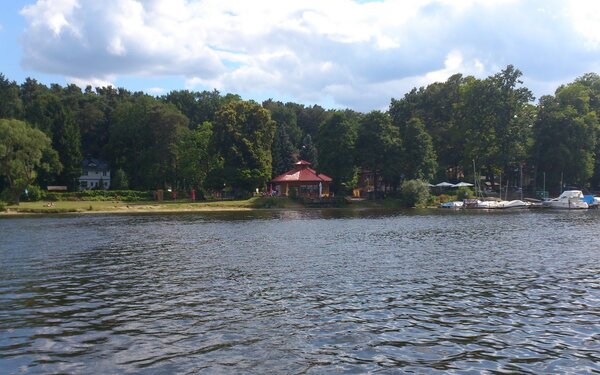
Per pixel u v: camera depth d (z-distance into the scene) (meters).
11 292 20.44
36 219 68.19
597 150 113.38
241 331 14.73
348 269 25.55
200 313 16.81
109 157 134.88
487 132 106.12
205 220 65.31
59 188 113.38
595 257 29.16
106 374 11.48
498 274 23.84
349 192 117.69
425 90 128.75
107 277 23.75
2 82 145.38
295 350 13.05
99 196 103.19
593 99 120.69
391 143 100.75
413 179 103.00
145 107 127.00
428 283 21.73
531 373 11.47
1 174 88.81
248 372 11.57
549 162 106.38
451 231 47.19
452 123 119.44
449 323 15.48
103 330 14.95
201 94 160.38
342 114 104.38
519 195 108.38
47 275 24.41
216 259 29.45
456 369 11.73
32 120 116.56
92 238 42.16
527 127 107.25
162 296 19.50
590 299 18.52
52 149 109.31
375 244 36.75
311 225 56.00
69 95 147.25
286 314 16.59
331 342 13.70
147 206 91.44
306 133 187.12
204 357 12.55
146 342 13.77
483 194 107.50
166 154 115.38
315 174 113.75
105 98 154.12
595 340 13.76
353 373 11.50
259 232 47.44
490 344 13.49
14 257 30.81
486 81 106.56
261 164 102.56
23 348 13.34
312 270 25.30
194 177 111.94
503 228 50.03
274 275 23.92
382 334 14.40
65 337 14.27
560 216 69.50
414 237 41.81
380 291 20.11
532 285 21.16
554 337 14.05
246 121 104.81
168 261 28.81
